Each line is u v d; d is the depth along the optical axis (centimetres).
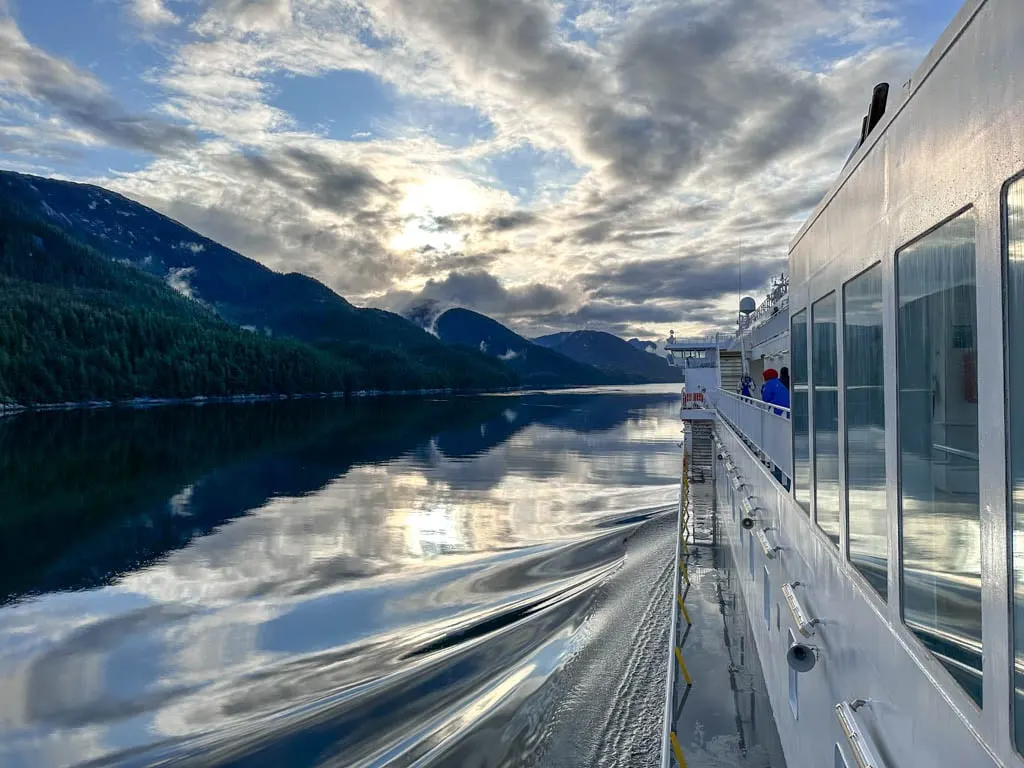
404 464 6888
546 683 1845
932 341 308
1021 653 222
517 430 10831
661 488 5241
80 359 17400
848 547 473
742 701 1253
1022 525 221
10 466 6675
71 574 3256
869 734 409
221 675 2128
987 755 250
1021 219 218
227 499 5056
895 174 359
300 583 3041
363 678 2022
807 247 637
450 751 1565
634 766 1456
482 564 3238
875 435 404
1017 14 217
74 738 1777
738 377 4041
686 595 1920
